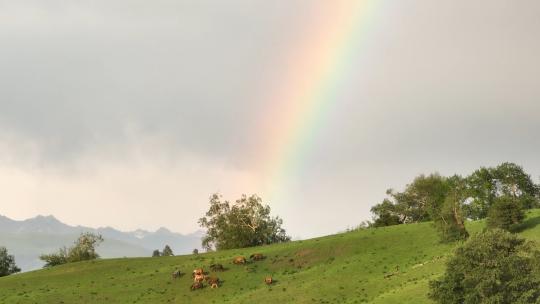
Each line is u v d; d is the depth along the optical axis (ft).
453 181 364.79
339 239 326.03
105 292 283.59
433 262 250.57
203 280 282.36
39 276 329.31
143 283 294.25
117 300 270.46
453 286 168.14
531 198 414.82
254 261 313.94
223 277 288.92
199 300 260.21
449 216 278.26
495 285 160.45
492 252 165.58
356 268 271.08
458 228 275.59
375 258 282.97
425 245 288.51
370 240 315.58
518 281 158.51
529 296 155.12
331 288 245.86
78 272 332.19
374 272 261.03
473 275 162.71
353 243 314.14
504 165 426.92
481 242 168.76
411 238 306.96
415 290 207.62
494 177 426.92
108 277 314.96
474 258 166.71
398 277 242.37
